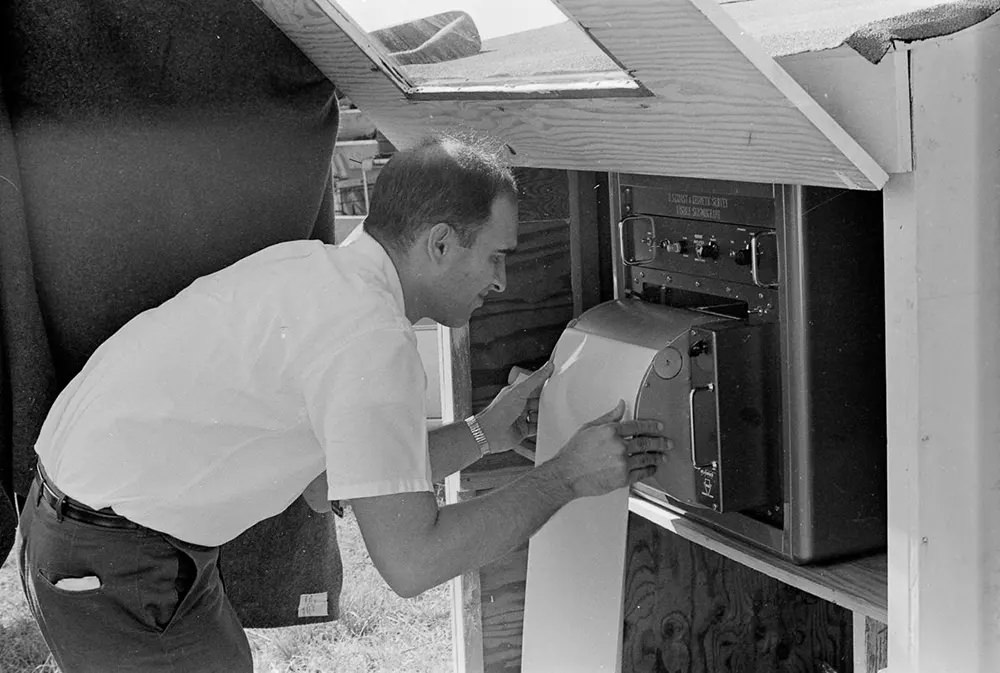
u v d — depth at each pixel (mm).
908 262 1619
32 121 2408
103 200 2475
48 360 2414
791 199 1883
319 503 2395
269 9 2430
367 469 1719
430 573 1782
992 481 1731
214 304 1900
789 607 2869
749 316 2055
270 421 1875
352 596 3943
